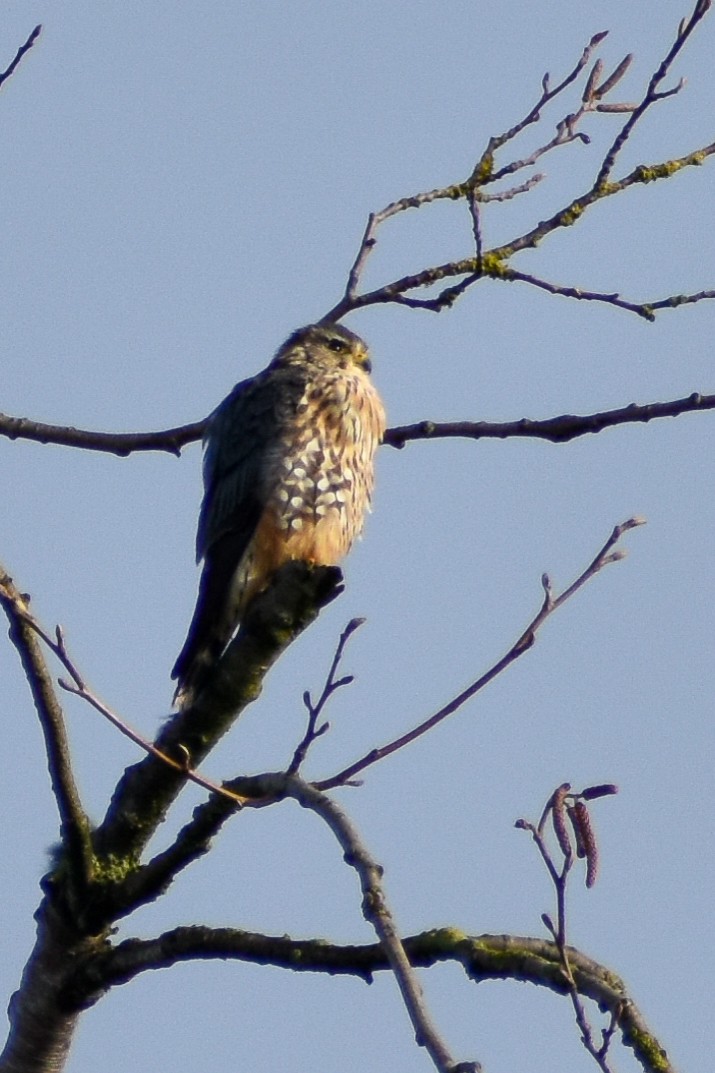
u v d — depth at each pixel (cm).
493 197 1082
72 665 903
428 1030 654
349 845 818
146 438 1190
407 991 688
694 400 1046
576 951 853
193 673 1368
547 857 788
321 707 904
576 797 808
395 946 723
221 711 1016
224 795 929
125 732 923
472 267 1080
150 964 984
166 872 984
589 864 809
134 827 1013
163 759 930
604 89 1096
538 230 1084
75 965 1005
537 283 1077
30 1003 1020
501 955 838
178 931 974
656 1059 782
